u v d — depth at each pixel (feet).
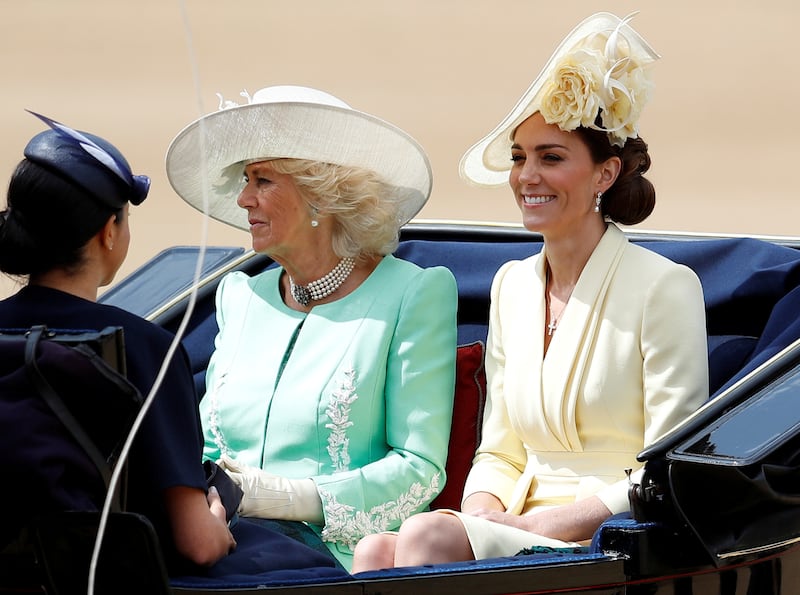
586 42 49.32
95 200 38.68
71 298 39.04
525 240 59.88
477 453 51.47
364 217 52.70
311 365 52.06
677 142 190.70
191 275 62.13
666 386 46.52
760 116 201.87
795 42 235.20
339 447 51.01
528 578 39.91
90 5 236.22
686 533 41.29
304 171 51.72
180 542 39.09
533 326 49.90
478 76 209.97
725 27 241.55
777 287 51.62
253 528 43.19
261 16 237.45
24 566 37.45
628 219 50.01
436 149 174.91
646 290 47.57
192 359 58.54
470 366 53.88
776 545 42.60
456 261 58.18
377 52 221.05
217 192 56.75
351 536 49.60
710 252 54.54
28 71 199.62
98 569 36.27
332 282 53.47
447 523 43.96
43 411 36.37
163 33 223.51
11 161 153.17
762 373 41.91
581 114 47.37
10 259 38.99
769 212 160.76
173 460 38.50
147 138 172.14
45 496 36.04
